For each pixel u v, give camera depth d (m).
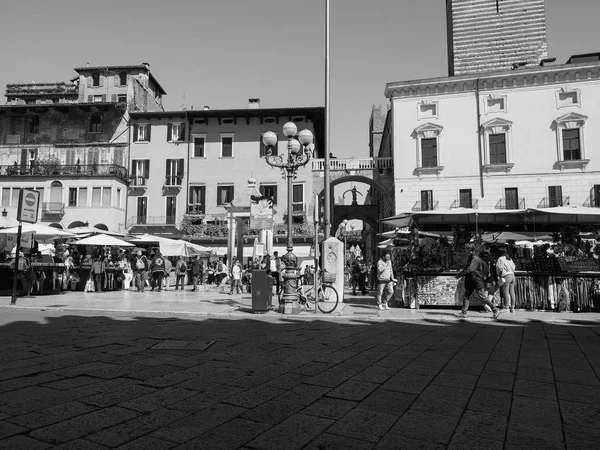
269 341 7.64
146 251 34.19
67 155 42.72
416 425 3.63
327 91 16.28
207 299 17.34
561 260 13.92
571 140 34.12
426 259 15.00
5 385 4.65
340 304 15.30
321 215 39.22
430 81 36.38
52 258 21.34
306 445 3.20
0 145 43.00
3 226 18.47
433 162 36.56
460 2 87.88
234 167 41.56
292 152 13.27
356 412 3.93
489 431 3.51
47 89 51.12
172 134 42.31
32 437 3.27
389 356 6.42
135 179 41.91
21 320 10.14
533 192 34.38
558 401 4.31
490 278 13.02
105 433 3.37
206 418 3.73
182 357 6.17
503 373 5.43
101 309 12.81
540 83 34.88
